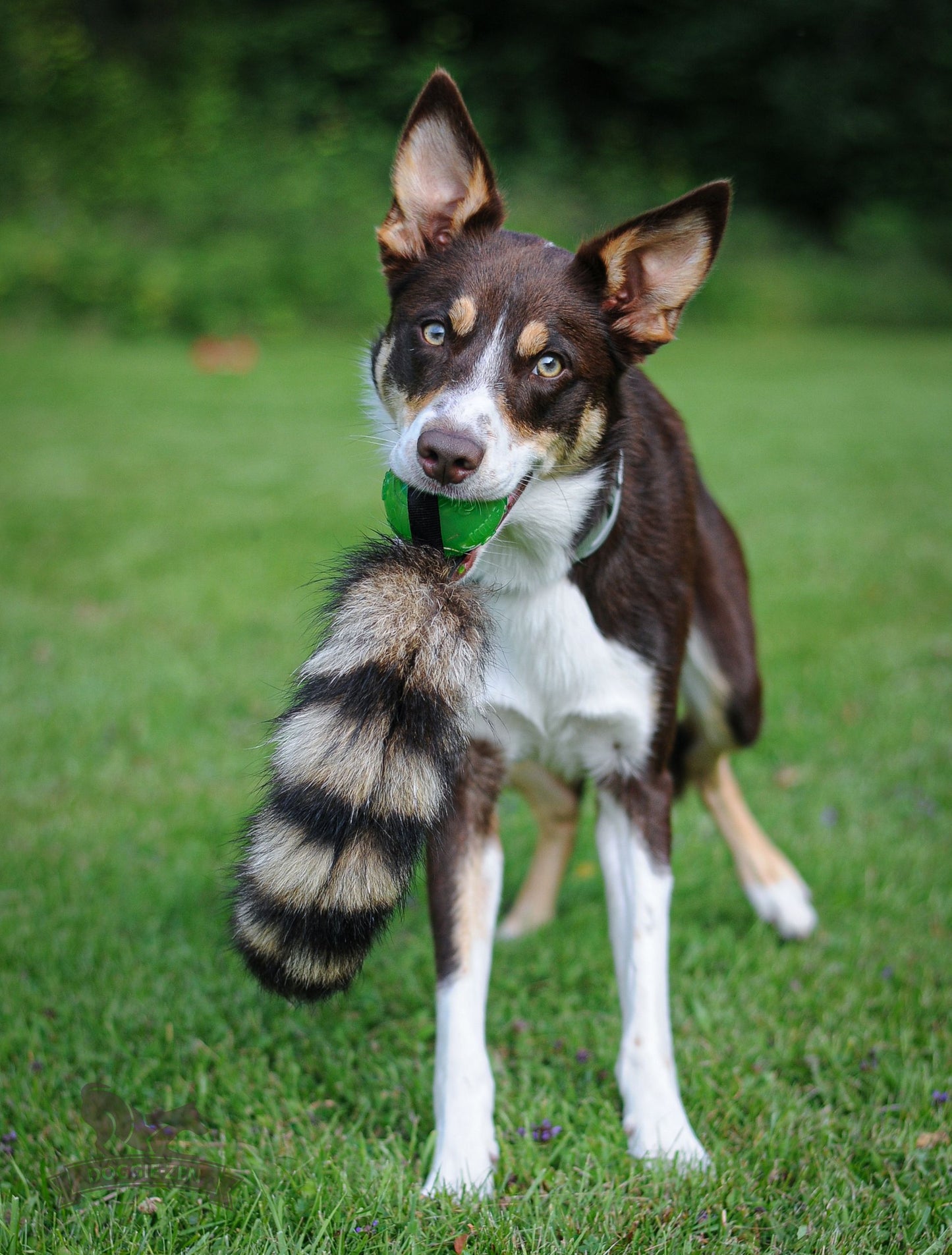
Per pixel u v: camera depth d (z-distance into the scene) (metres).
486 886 2.57
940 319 19.48
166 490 8.01
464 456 2.23
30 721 4.50
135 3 19.75
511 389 2.46
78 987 2.97
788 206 22.97
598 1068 2.73
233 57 19.55
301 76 19.86
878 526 7.52
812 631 5.59
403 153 2.71
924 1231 2.19
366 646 1.97
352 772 1.90
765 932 3.33
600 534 2.58
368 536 2.21
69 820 3.83
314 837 1.89
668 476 2.83
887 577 6.42
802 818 3.95
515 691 2.63
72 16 19.12
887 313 19.45
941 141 21.98
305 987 1.99
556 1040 2.81
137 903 3.37
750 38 21.48
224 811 3.94
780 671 5.09
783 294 19.17
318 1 20.39
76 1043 2.71
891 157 22.20
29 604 5.74
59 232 16.02
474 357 2.47
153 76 19.22
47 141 17.59
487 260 2.56
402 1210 2.20
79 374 12.60
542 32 21.81
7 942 3.13
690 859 3.74
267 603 5.82
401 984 3.04
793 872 3.41
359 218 16.66
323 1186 2.21
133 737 4.43
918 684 4.95
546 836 3.37
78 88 17.94
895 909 3.39
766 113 22.17
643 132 22.44
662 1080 2.48
